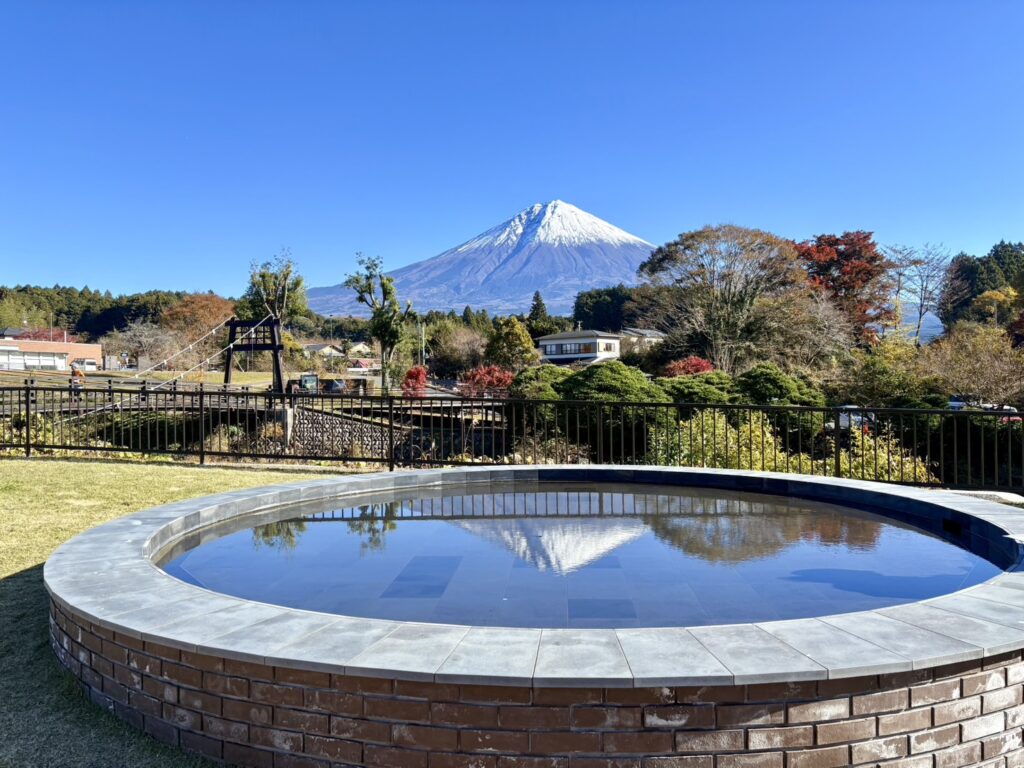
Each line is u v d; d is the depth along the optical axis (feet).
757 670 5.69
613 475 18.06
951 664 6.15
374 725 6.04
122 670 7.39
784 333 85.97
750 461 24.00
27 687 8.25
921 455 34.42
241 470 25.39
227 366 62.49
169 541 11.66
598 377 38.40
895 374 51.57
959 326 74.28
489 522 13.43
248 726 6.49
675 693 5.73
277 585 9.47
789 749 5.80
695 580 9.57
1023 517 11.73
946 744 6.17
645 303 100.89
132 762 6.69
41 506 18.13
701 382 45.55
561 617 8.14
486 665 5.87
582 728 5.75
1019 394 45.83
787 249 90.53
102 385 67.97
